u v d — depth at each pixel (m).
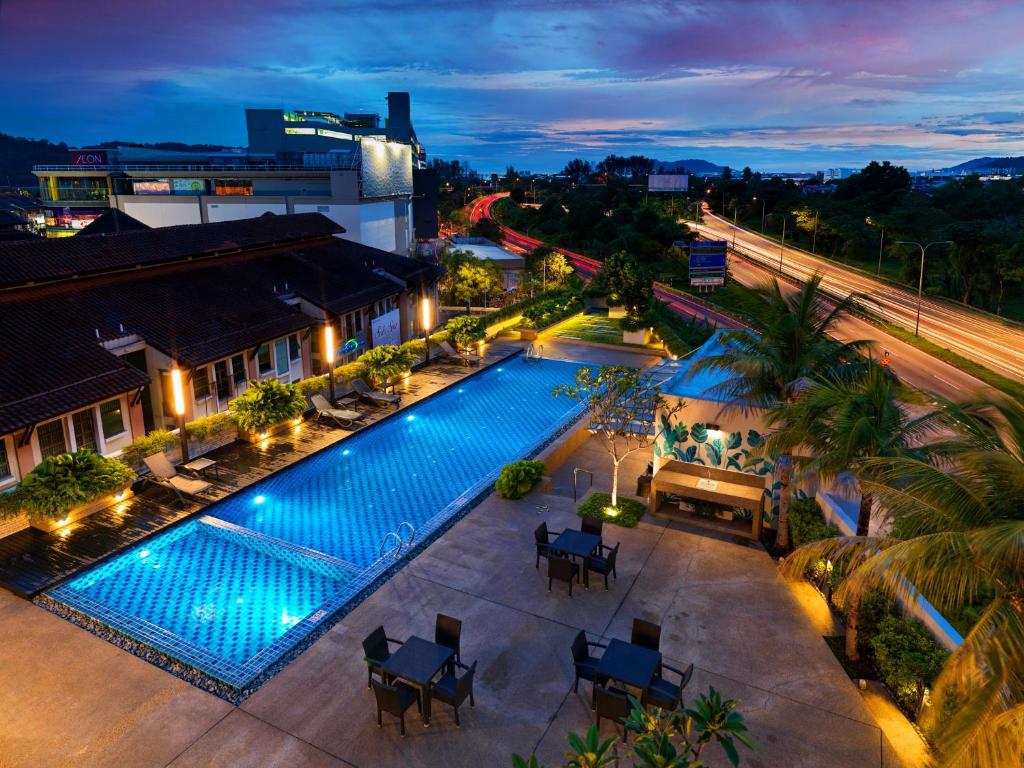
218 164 58.59
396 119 140.62
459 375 31.75
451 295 56.97
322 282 32.59
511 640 12.05
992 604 7.62
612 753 9.52
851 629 11.22
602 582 13.94
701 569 14.44
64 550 15.40
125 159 75.69
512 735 9.90
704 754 9.52
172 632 12.73
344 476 20.81
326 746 9.70
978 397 9.49
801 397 13.99
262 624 13.15
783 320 14.94
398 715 9.77
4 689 10.91
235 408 22.27
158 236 27.84
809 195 159.88
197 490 17.83
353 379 27.61
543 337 40.81
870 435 11.33
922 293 72.81
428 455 22.69
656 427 17.67
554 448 20.80
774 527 16.30
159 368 22.27
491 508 17.55
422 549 15.65
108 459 17.38
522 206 161.88
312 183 56.59
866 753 9.50
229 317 25.45
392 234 59.72
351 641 12.09
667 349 36.88
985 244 65.62
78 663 11.63
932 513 8.59
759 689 10.77
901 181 140.25
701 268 71.19
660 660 10.45
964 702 8.57
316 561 15.40
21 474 17.33
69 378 18.45
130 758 9.46
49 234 74.81
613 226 106.56
